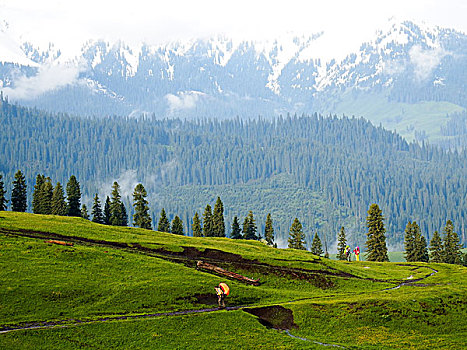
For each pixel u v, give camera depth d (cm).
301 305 8338
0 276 8031
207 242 12925
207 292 8600
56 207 17900
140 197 18688
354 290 10319
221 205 19888
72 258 9188
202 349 6819
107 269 8994
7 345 6372
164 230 19700
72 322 7162
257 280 9894
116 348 6675
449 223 19862
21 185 18000
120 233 12331
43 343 6538
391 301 8556
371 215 18700
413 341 7438
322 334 7612
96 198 18962
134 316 7544
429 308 8444
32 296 7631
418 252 19475
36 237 10506
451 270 13825
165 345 6838
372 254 18562
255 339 7181
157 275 8994
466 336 7669
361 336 7581
